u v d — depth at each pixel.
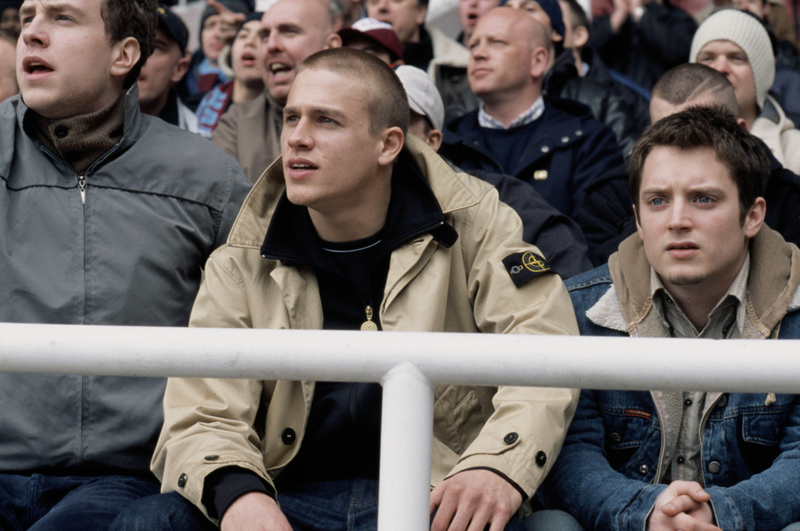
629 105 4.78
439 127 3.44
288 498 2.04
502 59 3.84
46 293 2.35
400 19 4.93
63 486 2.23
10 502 2.20
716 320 2.20
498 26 3.87
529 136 3.87
